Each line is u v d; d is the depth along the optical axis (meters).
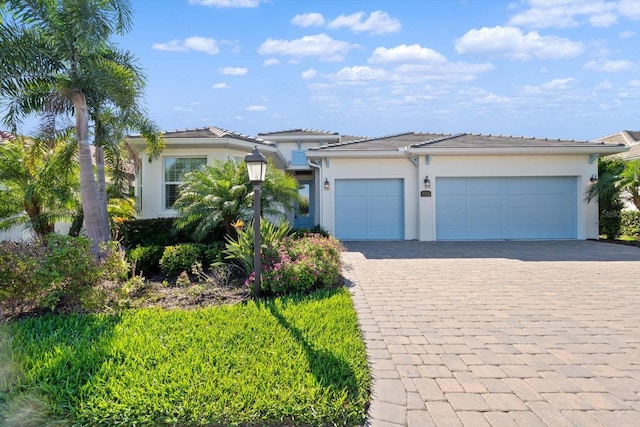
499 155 15.07
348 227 15.70
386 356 4.05
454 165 15.16
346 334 4.48
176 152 13.27
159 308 5.58
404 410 3.07
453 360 3.96
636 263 9.73
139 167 12.21
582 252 11.75
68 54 8.91
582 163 15.05
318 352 3.94
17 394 3.09
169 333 4.43
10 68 8.16
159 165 13.21
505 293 6.70
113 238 11.02
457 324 5.07
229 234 10.28
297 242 7.95
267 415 2.90
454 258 10.75
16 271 5.20
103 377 3.34
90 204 9.24
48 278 5.21
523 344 4.38
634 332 4.76
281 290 6.36
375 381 3.51
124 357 3.75
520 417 2.97
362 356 3.89
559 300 6.23
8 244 5.73
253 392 3.13
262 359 3.75
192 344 4.09
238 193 9.86
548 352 4.16
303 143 21.47
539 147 14.58
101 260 5.92
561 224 15.27
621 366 3.82
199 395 3.07
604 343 4.41
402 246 13.52
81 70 9.03
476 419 2.95
